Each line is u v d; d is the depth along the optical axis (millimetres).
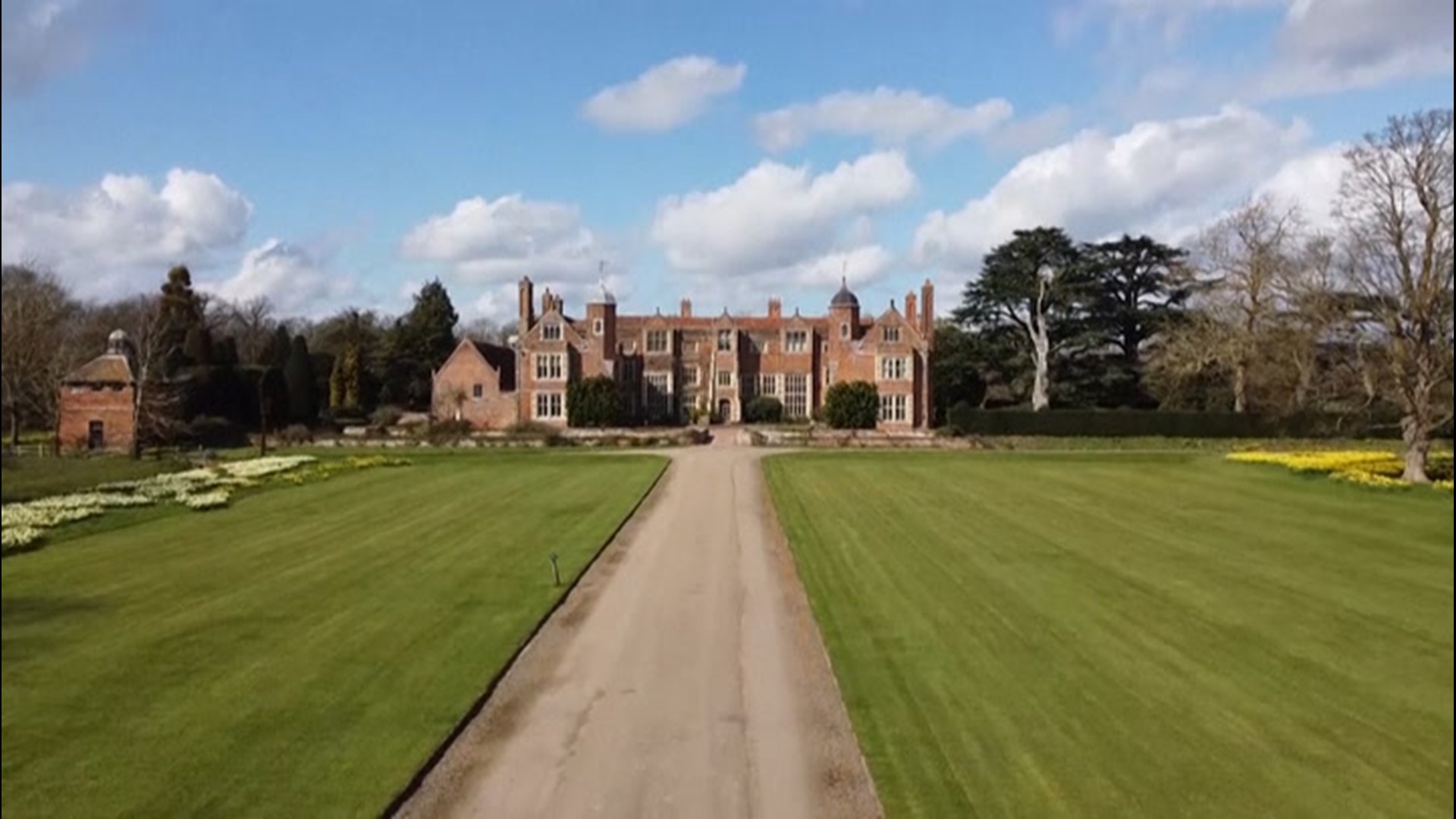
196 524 27625
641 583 20078
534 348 73250
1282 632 16406
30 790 10320
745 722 12414
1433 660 14969
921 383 75188
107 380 61031
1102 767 10992
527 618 16984
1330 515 29422
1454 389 38812
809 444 58688
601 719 12531
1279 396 62062
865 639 15828
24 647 15227
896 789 10391
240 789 10367
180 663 14445
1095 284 73250
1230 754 11398
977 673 14109
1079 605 18109
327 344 92438
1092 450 55719
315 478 39156
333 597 18578
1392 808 10109
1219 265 62625
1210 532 26328
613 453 51906
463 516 28922
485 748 11617
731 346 79000
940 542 24547
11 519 26547
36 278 62219
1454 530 26547
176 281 77312
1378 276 39219
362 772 10773
